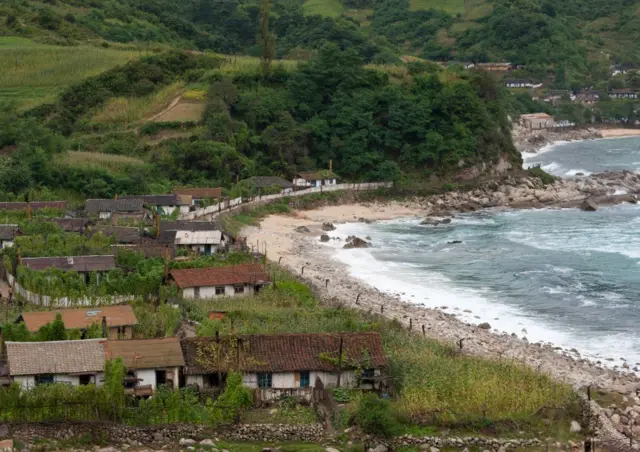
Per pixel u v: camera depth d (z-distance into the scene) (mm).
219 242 110938
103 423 55906
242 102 183000
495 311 92750
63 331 68625
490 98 197500
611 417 61938
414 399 61406
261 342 66250
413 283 104500
